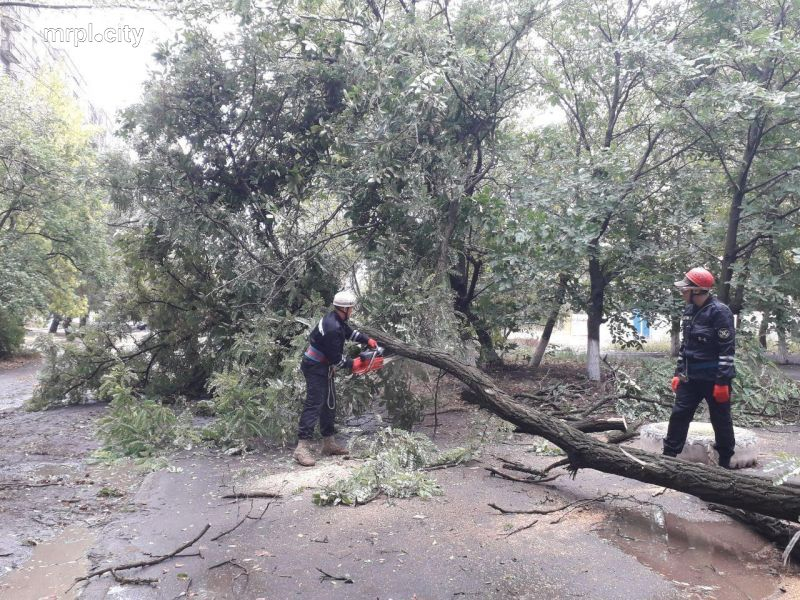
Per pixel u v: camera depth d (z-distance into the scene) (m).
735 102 7.73
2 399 11.70
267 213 8.45
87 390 9.70
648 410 7.71
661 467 4.23
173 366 9.35
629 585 3.29
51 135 17.41
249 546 3.82
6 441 7.00
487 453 6.18
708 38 9.78
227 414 6.55
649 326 11.09
